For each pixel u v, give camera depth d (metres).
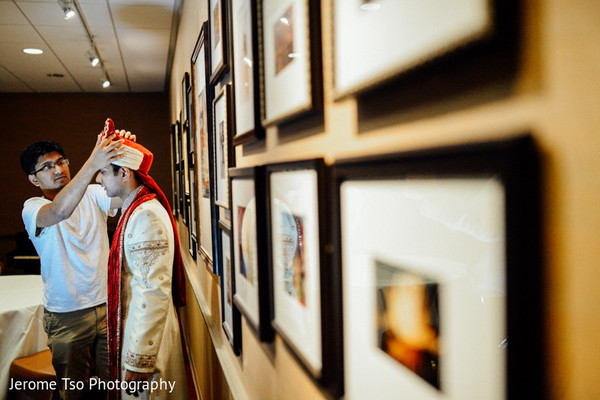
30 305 2.31
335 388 0.55
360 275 0.48
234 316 1.25
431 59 0.34
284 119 0.68
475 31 0.29
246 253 1.01
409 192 0.37
